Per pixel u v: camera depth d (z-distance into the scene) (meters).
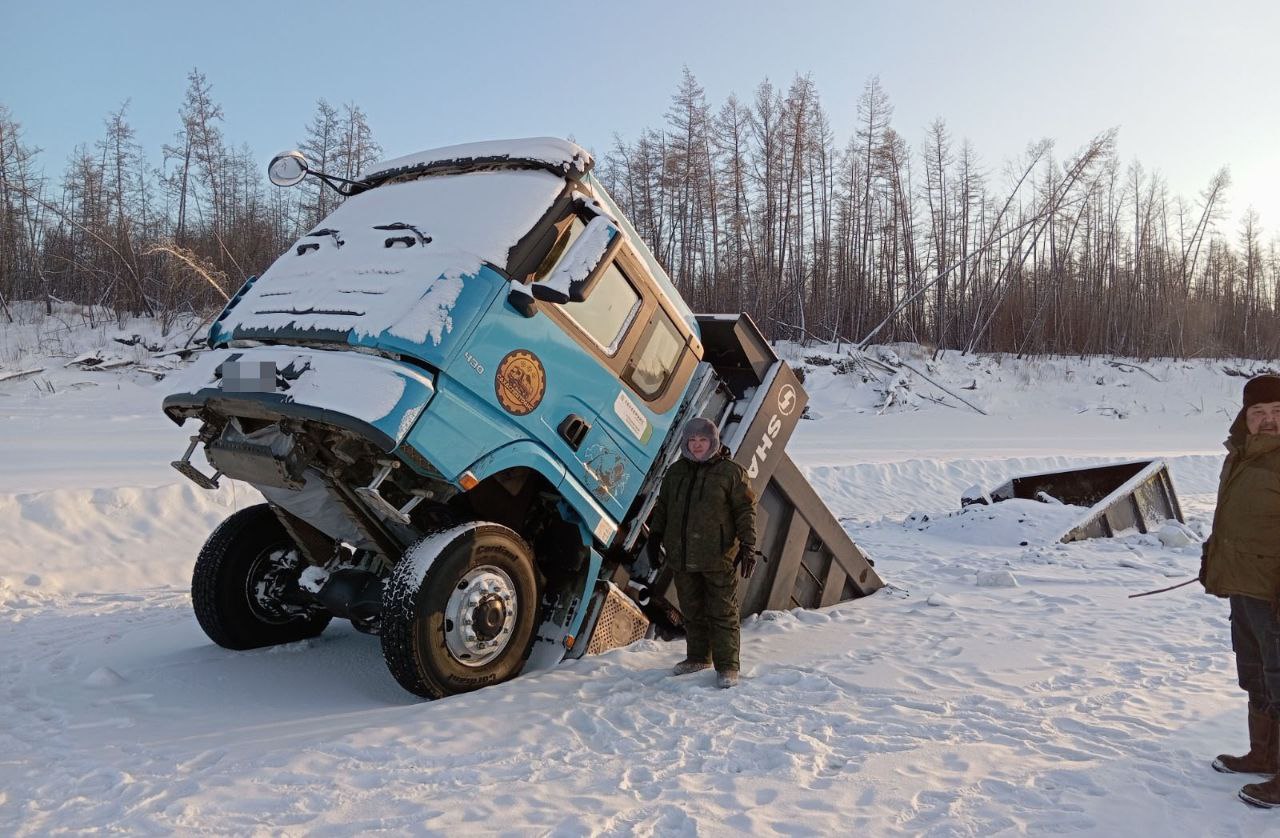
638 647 6.05
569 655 5.70
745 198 51.94
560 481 5.34
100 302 40.44
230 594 5.86
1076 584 8.61
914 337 47.78
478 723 4.39
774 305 47.62
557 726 4.40
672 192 52.16
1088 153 48.22
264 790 3.56
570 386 5.40
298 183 6.09
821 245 52.66
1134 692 4.99
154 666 5.57
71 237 45.00
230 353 5.18
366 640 6.29
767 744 4.14
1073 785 3.63
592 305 5.59
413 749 4.03
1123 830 3.22
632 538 5.93
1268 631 3.54
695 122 50.62
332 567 5.89
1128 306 53.25
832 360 36.50
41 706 4.78
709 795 3.55
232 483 11.23
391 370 4.57
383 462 4.79
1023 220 50.66
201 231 42.56
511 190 5.40
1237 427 3.70
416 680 4.70
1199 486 18.94
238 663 5.67
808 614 7.09
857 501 16.50
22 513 9.48
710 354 6.94
